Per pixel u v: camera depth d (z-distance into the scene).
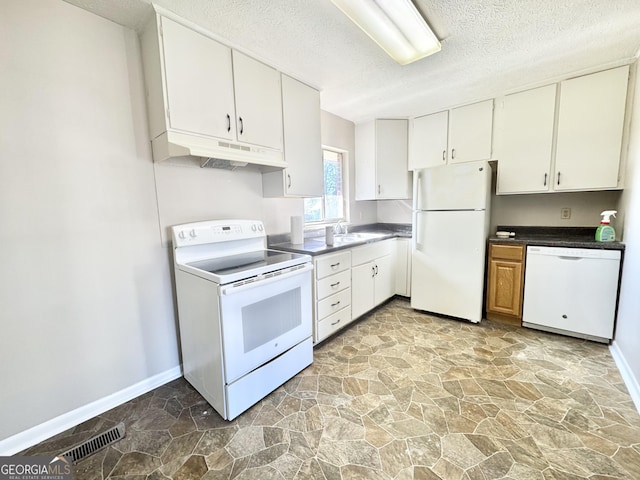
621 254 2.14
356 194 3.77
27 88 1.38
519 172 2.74
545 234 2.93
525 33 1.80
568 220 2.82
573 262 2.34
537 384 1.81
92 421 1.59
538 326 2.57
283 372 1.89
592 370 1.95
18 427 1.42
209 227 2.03
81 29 1.52
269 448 1.38
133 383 1.82
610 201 2.64
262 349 1.74
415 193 3.01
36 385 1.46
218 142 1.85
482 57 2.10
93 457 1.35
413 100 2.95
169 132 1.62
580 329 2.36
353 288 2.75
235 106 1.93
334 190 3.59
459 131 3.07
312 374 2.00
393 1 1.46
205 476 1.23
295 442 1.41
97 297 1.65
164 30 1.57
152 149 1.81
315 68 2.24
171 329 1.98
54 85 1.45
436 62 2.17
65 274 1.53
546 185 2.62
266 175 2.48
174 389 1.88
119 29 1.65
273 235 2.70
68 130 1.50
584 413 1.55
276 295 1.82
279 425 1.53
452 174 2.76
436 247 2.91
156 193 1.86
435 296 2.97
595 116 2.36
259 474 1.24
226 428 1.52
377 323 2.87
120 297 1.74
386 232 3.95
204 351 1.69
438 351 2.27
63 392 1.54
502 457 1.29
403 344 2.41
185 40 1.66
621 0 1.51
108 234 1.67
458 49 1.98
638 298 1.76
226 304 1.53
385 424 1.51
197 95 1.73
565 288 2.39
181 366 2.04
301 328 2.04
